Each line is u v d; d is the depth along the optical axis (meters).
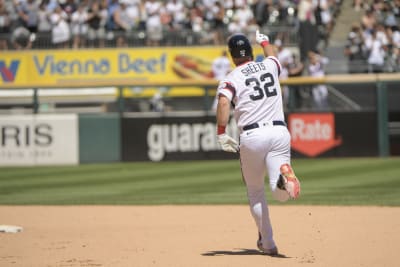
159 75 75.81
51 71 76.06
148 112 64.31
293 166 58.28
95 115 64.25
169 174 54.88
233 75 22.56
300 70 68.81
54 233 29.88
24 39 77.06
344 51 76.12
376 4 79.94
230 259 22.97
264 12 77.62
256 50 71.12
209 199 41.06
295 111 63.84
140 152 64.19
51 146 64.31
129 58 75.94
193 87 64.69
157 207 38.38
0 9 79.44
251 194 23.19
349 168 55.38
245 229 29.95
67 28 77.00
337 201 38.62
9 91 68.19
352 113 63.91
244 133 22.25
